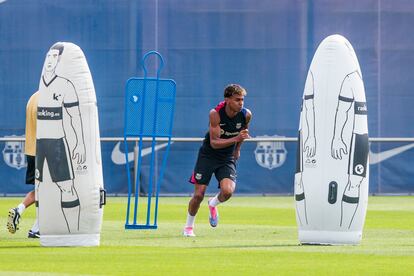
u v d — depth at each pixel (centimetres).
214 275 2369
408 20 6328
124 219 4456
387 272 2436
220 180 3738
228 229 3884
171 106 4066
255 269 2481
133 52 6250
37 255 2761
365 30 6325
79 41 6250
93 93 2972
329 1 6309
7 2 6238
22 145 6250
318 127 3042
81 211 2967
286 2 6300
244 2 6291
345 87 3036
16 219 3519
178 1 6269
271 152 6319
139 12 6256
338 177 3045
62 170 2942
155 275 2362
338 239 3081
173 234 3641
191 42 6278
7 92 6247
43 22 6250
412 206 5434
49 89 2939
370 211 5022
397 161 6362
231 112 3675
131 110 4066
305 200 3073
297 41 6309
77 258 2694
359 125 3050
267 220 4406
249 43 6297
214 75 6297
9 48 6241
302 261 2650
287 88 6309
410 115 6347
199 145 6275
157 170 6247
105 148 6250
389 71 6338
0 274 2362
